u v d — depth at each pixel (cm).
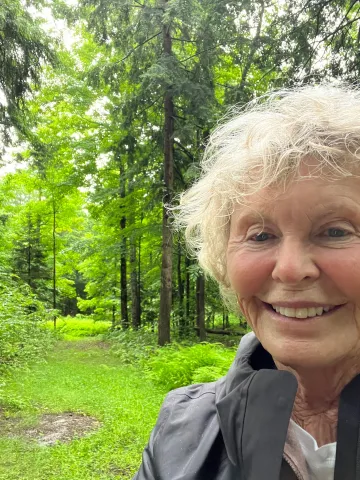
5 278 707
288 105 36
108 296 1023
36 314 677
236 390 37
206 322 868
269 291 34
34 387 367
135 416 288
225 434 37
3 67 409
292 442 37
